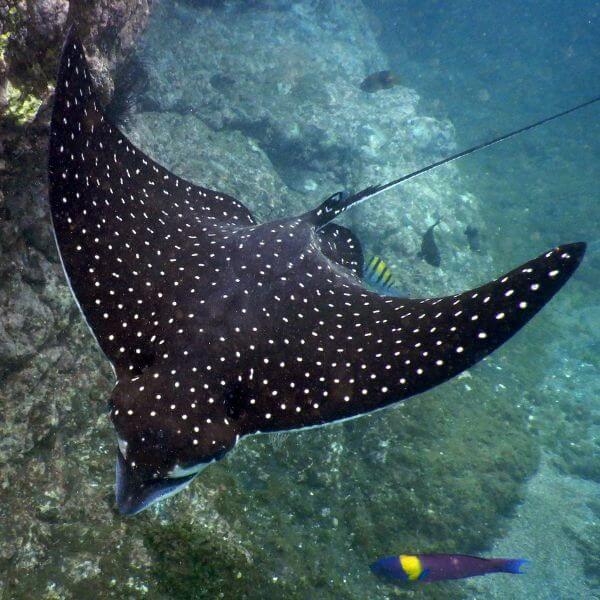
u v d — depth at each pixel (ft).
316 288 11.98
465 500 26.53
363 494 23.76
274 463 20.97
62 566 12.28
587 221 66.64
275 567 17.01
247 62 47.91
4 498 12.28
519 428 34.76
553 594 26.08
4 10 10.31
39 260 14.30
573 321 50.90
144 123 29.12
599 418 39.34
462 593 24.56
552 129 101.96
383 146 49.32
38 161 13.39
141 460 8.22
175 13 45.75
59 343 14.89
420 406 29.99
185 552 13.75
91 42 15.60
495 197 70.49
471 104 108.47
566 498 31.42
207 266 11.27
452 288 41.11
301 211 39.27
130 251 10.96
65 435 14.53
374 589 20.57
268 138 43.52
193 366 9.24
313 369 9.75
